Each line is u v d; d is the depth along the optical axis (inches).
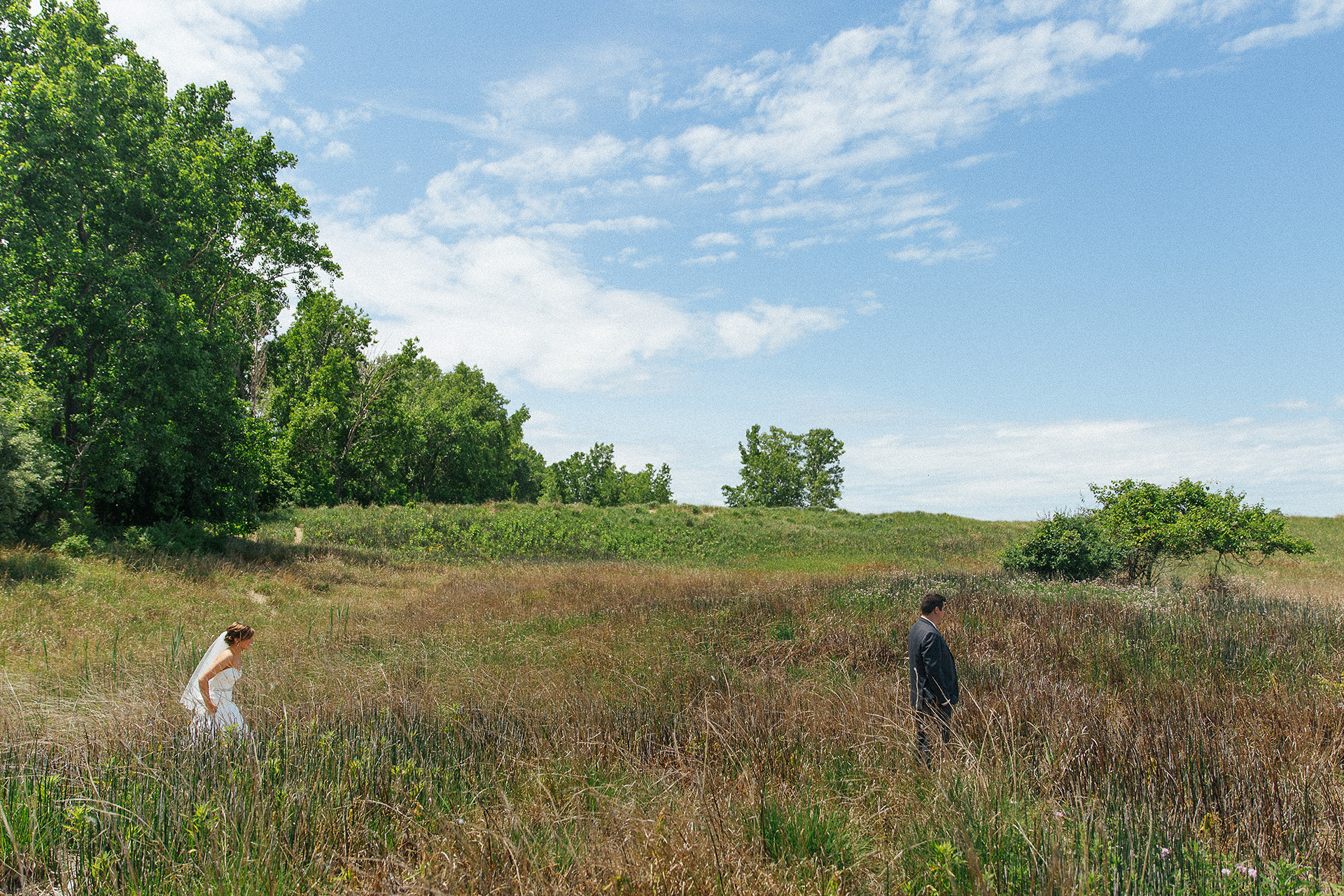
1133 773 178.2
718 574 900.6
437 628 443.2
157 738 199.5
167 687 253.1
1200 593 558.9
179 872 132.5
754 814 150.9
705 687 274.5
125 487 733.9
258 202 959.0
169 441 736.3
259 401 1561.3
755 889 120.5
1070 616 436.1
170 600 523.8
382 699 244.7
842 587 595.8
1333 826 151.3
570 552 1235.2
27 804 152.6
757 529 1566.2
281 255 1044.5
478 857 128.4
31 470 584.7
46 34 728.3
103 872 132.2
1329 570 907.4
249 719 228.7
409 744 204.5
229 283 1010.1
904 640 384.2
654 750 209.3
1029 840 129.3
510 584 742.5
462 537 1203.9
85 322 703.1
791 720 220.8
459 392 2425.0
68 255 677.9
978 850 135.4
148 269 750.5
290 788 162.6
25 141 676.7
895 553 1348.4
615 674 304.0
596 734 211.5
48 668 310.0
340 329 1686.8
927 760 191.5
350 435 1643.7
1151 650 347.6
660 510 1750.7
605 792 172.7
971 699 237.3
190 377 740.0
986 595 506.6
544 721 228.7
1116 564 671.1
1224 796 164.2
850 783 179.9
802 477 2770.7
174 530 756.6
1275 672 298.5
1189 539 609.3
